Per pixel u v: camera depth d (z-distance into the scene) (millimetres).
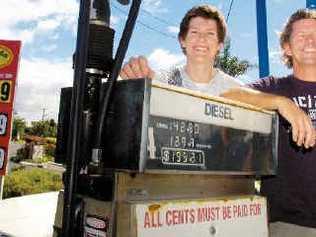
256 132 1772
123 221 1315
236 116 1669
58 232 1430
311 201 2102
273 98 1856
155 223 1369
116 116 1328
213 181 1644
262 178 2070
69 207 1214
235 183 1748
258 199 1788
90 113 1296
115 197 1324
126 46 1262
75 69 1236
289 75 2377
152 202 1370
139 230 1318
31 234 5402
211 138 1555
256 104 1879
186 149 1453
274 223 2145
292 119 1814
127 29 1259
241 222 1696
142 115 1281
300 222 2111
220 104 1595
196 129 1493
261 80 2443
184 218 1467
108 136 1338
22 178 12867
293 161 2123
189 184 1550
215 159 1566
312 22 2188
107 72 1313
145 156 1284
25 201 7945
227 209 1641
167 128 1391
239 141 1683
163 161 1371
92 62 1279
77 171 1227
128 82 1316
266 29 5836
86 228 1357
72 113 1230
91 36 1279
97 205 1347
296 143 1975
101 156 1333
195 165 1482
